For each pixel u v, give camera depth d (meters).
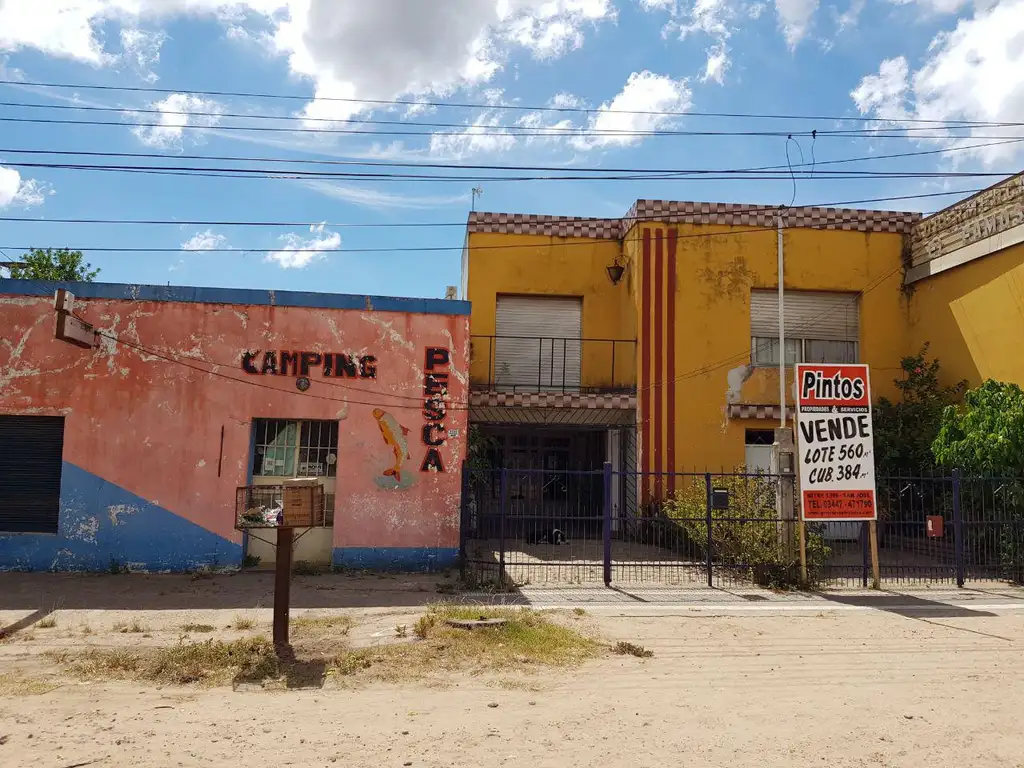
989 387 12.84
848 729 5.07
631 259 17.08
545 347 17.81
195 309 11.41
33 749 4.51
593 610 9.05
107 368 11.19
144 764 4.31
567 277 17.91
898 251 17.27
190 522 11.16
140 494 11.11
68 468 11.02
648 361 16.48
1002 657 7.11
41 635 7.57
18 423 11.21
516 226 17.94
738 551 11.23
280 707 5.43
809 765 4.46
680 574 11.55
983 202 14.84
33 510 11.16
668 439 16.30
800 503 10.71
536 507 17.73
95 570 10.98
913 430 15.45
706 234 16.94
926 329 16.55
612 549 14.59
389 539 11.47
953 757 4.61
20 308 11.15
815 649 7.35
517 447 18.23
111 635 7.57
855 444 10.91
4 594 9.57
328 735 4.84
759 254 17.00
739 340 16.73
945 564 12.22
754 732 5.00
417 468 11.61
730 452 16.42
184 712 5.29
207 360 11.37
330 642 7.24
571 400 16.19
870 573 11.84
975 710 5.50
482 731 4.95
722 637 7.80
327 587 10.18
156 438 11.19
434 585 10.43
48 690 5.76
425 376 11.73
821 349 17.20
